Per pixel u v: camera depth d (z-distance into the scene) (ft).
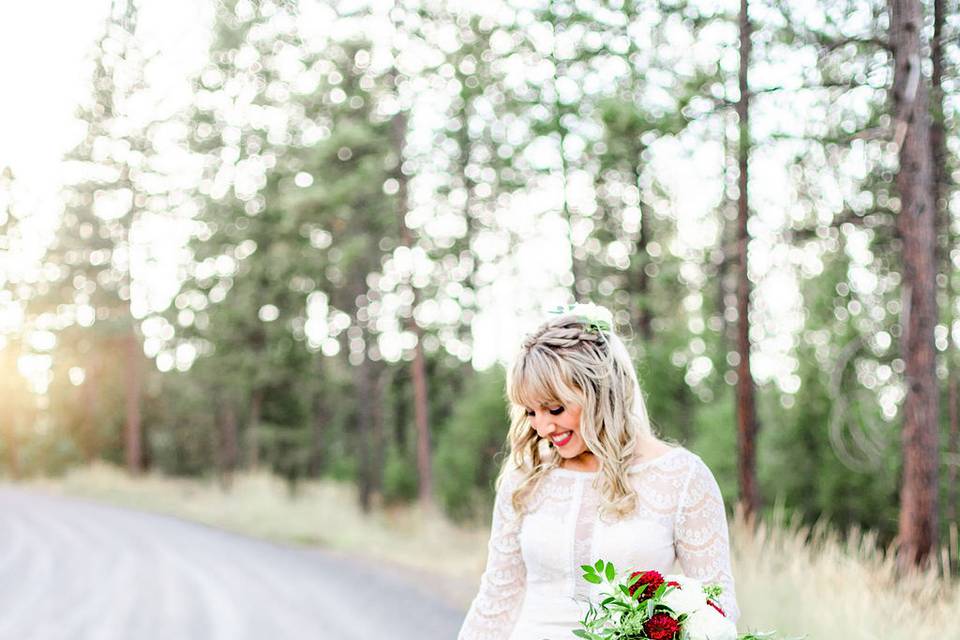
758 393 52.54
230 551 51.62
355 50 72.43
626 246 73.15
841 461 44.55
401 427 94.53
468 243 78.38
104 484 111.96
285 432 98.94
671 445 9.53
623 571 8.64
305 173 74.90
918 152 28.91
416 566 43.91
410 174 72.49
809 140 35.47
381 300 95.04
